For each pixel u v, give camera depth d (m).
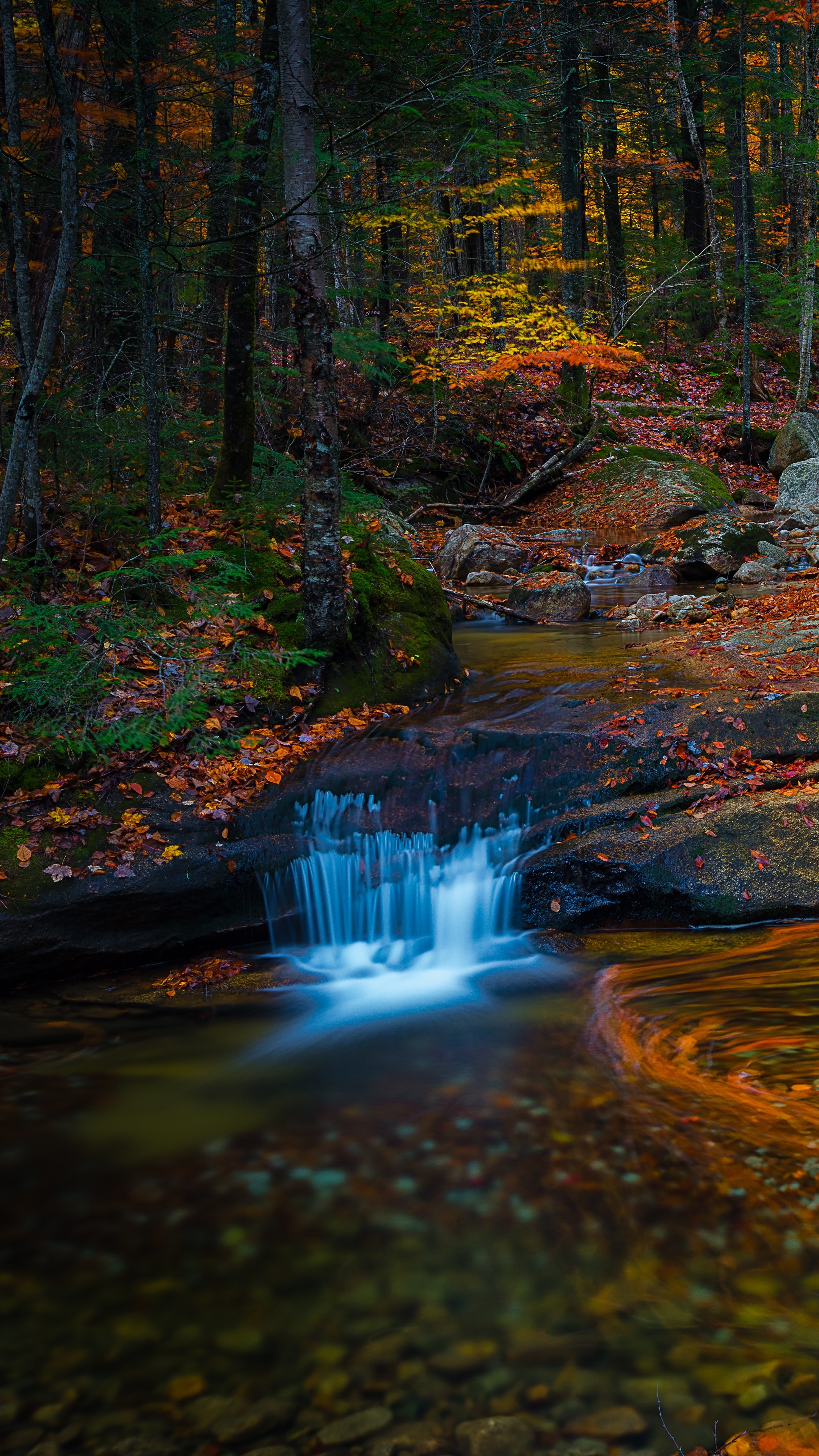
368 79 7.67
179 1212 2.97
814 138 20.62
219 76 7.97
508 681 7.70
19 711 5.71
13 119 5.76
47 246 8.00
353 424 18.47
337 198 9.58
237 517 8.04
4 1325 2.51
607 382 25.06
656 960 4.78
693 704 6.35
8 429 7.80
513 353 17.70
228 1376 2.31
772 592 11.35
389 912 5.58
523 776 5.92
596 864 5.27
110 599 6.07
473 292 17.94
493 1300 2.51
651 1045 3.86
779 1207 2.77
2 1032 4.39
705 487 18.55
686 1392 2.17
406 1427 2.13
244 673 6.59
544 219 25.75
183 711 5.89
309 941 5.46
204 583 6.56
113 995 4.79
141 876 5.06
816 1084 3.35
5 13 5.59
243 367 8.41
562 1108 3.46
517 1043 4.11
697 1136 3.16
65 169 5.33
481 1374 2.27
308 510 6.77
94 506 7.66
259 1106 3.67
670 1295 2.48
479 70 6.40
